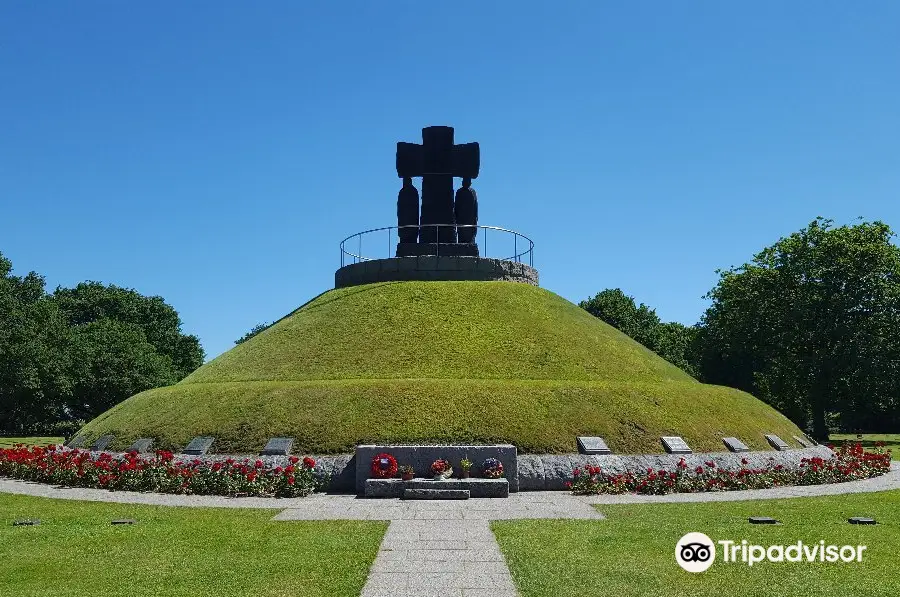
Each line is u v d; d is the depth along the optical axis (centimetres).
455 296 3903
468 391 2800
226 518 1836
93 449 2902
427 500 2186
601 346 3681
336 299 4053
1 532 1636
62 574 1275
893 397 6350
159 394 3238
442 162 4316
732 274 6669
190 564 1334
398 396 2758
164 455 2436
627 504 2084
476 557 1377
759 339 6303
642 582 1208
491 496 2267
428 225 4222
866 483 2617
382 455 2388
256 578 1235
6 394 6400
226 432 2675
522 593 1143
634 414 2803
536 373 3222
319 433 2597
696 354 8200
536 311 3884
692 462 2588
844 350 5784
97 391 7025
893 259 5772
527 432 2598
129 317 8788
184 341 9169
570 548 1445
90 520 1803
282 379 3231
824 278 5947
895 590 1178
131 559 1375
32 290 8238
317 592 1152
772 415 3384
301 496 2262
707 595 1145
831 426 8475
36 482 2589
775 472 2558
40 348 6431
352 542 1512
